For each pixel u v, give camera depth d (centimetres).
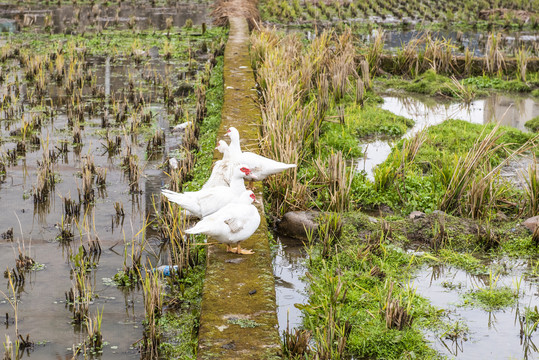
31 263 787
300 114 1127
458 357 617
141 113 1381
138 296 736
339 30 2561
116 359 618
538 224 841
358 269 779
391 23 2783
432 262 806
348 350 629
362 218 891
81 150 1191
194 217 901
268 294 663
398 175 1017
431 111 1502
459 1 3278
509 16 2830
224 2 2781
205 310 634
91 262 801
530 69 1803
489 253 836
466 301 716
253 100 1332
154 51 2158
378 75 1819
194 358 610
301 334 607
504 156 1161
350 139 1217
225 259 735
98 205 967
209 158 1113
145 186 1042
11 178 1062
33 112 1411
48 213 938
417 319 677
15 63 1911
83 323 677
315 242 859
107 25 2659
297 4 3016
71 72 1702
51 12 2930
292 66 1533
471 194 922
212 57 1955
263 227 821
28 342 633
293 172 965
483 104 1566
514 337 653
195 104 1491
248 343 582
